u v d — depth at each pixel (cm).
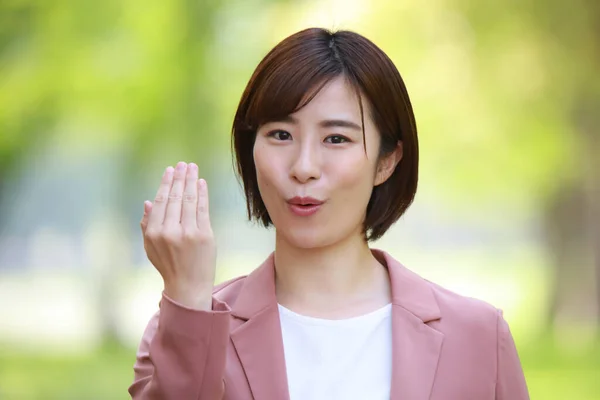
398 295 462
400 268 477
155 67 2634
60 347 2998
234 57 2642
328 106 436
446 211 5159
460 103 2783
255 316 453
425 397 440
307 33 447
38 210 5469
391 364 447
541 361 2630
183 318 395
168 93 2645
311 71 434
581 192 2916
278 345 446
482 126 2788
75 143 3075
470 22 2664
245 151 471
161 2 2606
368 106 447
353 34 451
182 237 400
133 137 2719
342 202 442
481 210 4662
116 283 3078
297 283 462
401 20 2712
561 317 3000
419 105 2791
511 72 2683
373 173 455
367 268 473
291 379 443
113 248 3069
